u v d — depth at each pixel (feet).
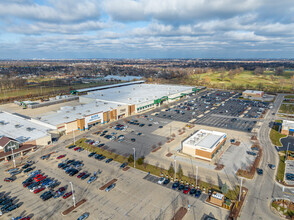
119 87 590.55
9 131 266.98
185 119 357.61
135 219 133.69
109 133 288.30
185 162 209.05
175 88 581.94
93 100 430.20
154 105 437.99
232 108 438.81
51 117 307.17
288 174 186.70
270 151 235.40
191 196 157.38
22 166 202.08
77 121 296.30
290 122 302.66
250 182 174.91
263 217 135.74
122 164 203.62
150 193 160.76
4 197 156.25
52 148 242.37
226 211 141.08
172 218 134.41
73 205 147.13
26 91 617.62
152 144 252.42
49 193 158.10
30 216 136.56
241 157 219.61
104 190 164.14
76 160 213.25
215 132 259.39
